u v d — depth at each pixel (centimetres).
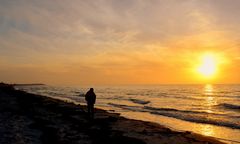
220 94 9112
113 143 1250
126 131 1659
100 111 2822
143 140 1405
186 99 6506
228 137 1784
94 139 1318
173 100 6103
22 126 1666
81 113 2480
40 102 3903
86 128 1647
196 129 2103
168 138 1484
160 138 1478
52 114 2378
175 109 3762
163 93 10162
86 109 2931
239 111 3672
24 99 4469
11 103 3553
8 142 1210
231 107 4225
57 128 1620
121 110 3581
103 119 2109
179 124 2369
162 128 1822
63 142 1236
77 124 1805
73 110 2748
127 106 4272
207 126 2258
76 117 2173
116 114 2625
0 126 1630
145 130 1711
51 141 1253
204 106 4475
